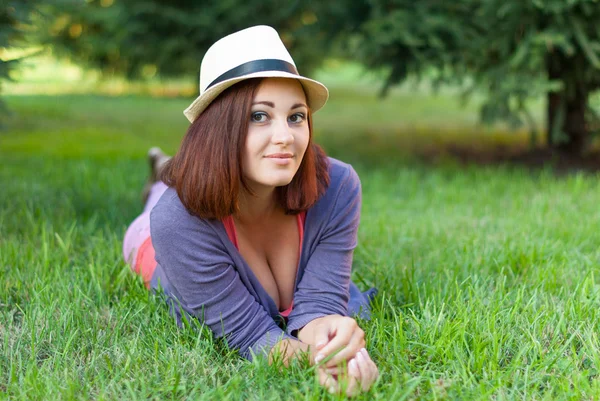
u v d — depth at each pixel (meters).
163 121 8.98
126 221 3.68
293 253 2.11
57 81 15.45
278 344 1.91
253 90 1.76
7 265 2.76
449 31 5.16
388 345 2.02
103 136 7.48
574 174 5.44
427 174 5.43
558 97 5.75
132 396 1.70
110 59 11.64
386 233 3.50
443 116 10.41
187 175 1.84
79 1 4.07
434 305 2.19
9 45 3.83
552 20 4.86
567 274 2.70
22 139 7.02
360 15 5.66
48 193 4.23
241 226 2.01
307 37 6.19
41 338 2.06
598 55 4.97
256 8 8.51
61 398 1.74
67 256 2.86
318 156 2.06
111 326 2.22
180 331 2.12
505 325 2.12
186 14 8.77
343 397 1.70
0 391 1.80
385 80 5.73
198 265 1.93
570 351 2.02
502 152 6.70
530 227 3.45
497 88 5.08
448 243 3.20
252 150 1.78
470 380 1.76
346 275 2.09
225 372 1.89
